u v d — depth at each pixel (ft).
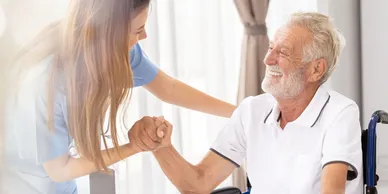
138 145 4.33
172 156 4.87
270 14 8.95
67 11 3.79
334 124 4.57
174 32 7.69
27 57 3.51
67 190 4.31
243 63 8.05
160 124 4.36
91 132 3.98
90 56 3.86
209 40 8.32
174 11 7.72
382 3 9.21
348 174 4.54
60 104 3.91
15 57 3.42
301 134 4.74
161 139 4.37
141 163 7.44
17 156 3.53
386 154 9.25
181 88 5.89
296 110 4.79
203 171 5.01
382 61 9.32
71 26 3.81
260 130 4.94
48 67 3.75
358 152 4.45
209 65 8.36
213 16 8.30
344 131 4.50
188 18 8.05
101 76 3.90
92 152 4.02
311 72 4.60
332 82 9.45
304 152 4.71
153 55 7.41
